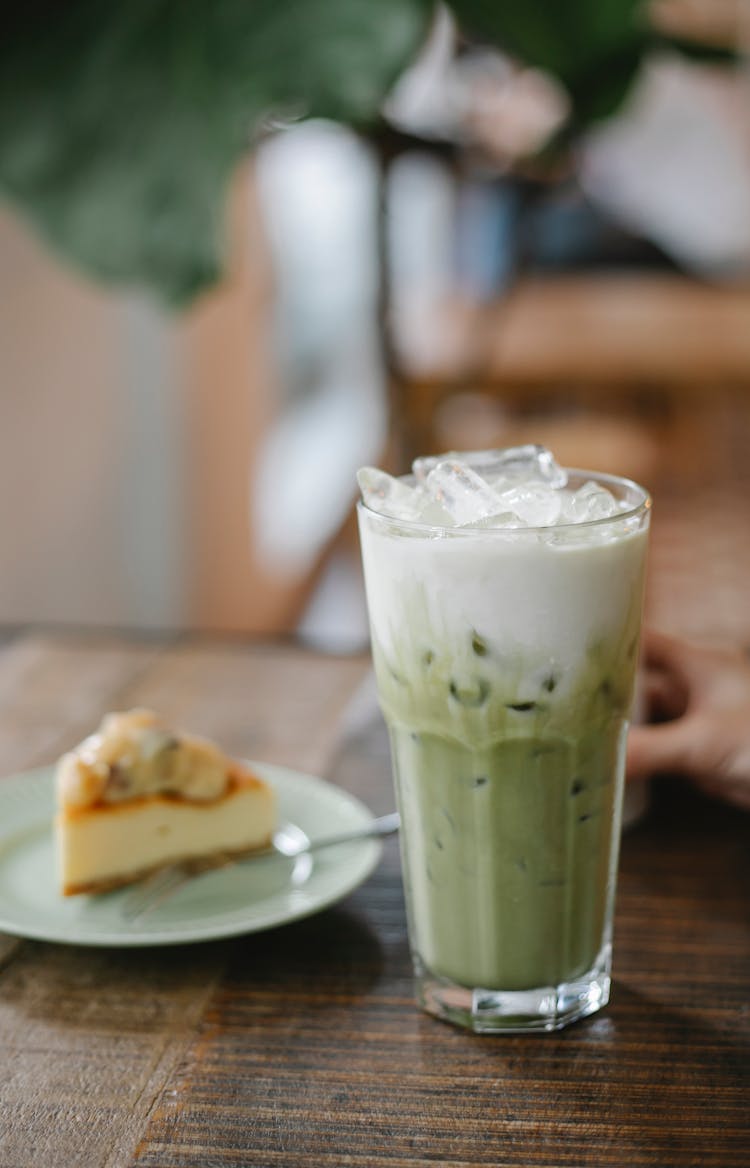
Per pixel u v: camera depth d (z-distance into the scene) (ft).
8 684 3.45
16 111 3.70
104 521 6.70
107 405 6.64
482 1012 2.46
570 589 2.37
